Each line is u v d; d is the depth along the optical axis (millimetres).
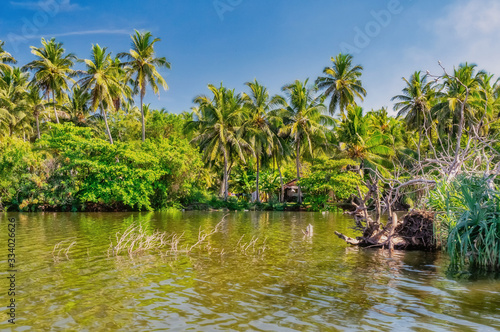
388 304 7719
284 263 11836
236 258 12617
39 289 8719
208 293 8461
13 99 47281
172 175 42000
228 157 49031
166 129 52844
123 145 37688
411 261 12273
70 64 44406
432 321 6746
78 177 37844
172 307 7480
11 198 36469
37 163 36562
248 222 27281
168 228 21906
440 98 41812
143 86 43438
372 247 15117
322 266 11414
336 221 28891
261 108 47562
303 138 48688
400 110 44969
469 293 8523
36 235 18078
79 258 12383
